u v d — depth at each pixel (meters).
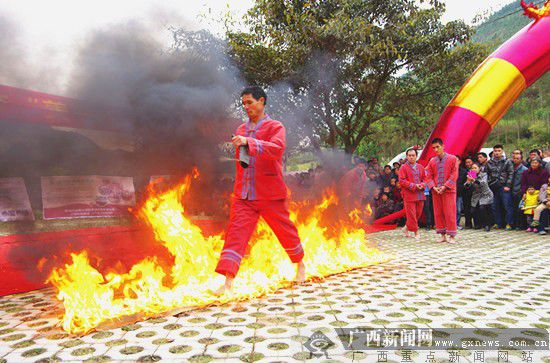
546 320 2.82
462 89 9.54
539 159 8.43
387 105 11.86
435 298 3.40
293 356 2.23
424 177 7.71
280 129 3.32
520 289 3.70
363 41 8.93
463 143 9.30
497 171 9.21
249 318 2.91
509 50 9.28
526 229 8.93
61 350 2.36
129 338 2.54
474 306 3.16
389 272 4.48
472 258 5.41
